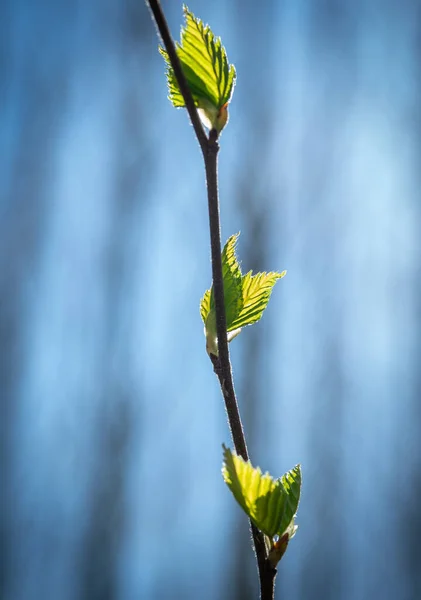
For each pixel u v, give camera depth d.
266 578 0.52
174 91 0.54
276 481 0.52
